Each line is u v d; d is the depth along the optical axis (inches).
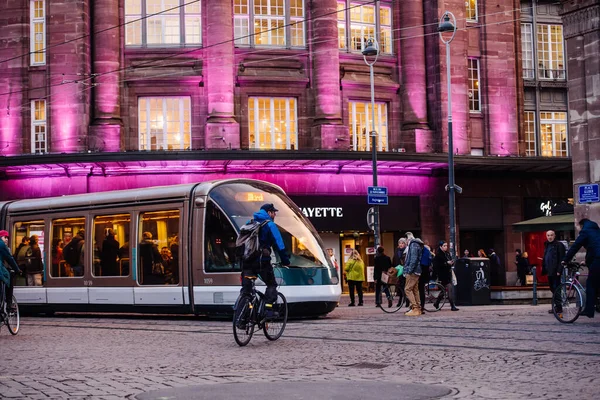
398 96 1552.7
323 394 331.3
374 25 1551.4
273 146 1477.6
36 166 1390.3
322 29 1481.3
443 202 1547.7
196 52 1455.5
